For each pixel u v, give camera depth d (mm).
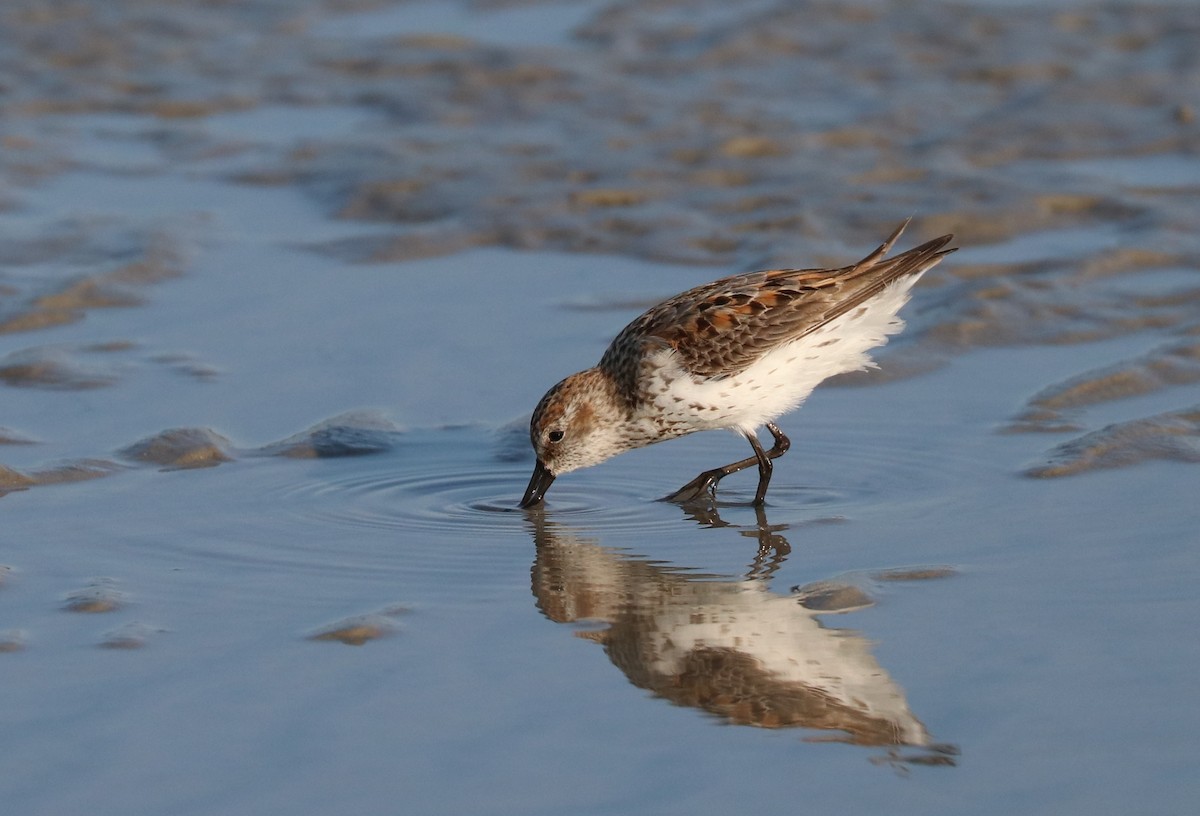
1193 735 8258
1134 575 10414
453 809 7680
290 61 25562
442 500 12539
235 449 13398
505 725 8539
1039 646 9383
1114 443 12875
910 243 18391
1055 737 8281
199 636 9727
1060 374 14742
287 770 8062
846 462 13227
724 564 11055
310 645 9594
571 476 13359
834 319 12484
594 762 8125
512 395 14656
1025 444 13227
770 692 8922
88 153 21859
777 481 12984
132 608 10172
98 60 25453
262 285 17438
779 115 22438
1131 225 18688
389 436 13719
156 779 7988
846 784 7883
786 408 12758
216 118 23391
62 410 14125
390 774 8008
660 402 12617
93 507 12078
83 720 8617
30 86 24312
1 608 10148
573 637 9742
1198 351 14914
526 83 23922
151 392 14570
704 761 8133
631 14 27203
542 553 11344
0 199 19859
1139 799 7676
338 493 12570
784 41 25391
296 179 20812
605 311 16719
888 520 11812
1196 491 11938
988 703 8695
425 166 20750
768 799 7738
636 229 18922
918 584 10453
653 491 12961
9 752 8273
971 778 7918
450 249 18594
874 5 26672
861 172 20312
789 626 9859
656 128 21938
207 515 11984
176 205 19875
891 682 9000
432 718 8617
